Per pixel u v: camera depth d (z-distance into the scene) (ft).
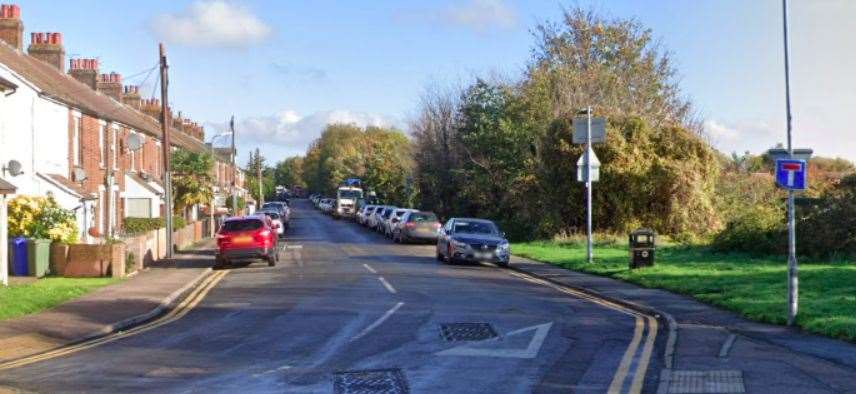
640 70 171.94
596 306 56.95
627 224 123.34
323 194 458.91
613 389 31.27
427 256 109.50
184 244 134.00
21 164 92.22
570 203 126.72
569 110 146.72
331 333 45.75
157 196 147.43
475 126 161.99
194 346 42.42
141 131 150.51
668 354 38.17
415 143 201.87
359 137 437.58
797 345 40.01
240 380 33.76
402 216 145.07
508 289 67.92
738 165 169.99
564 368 35.40
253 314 54.44
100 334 47.21
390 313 53.26
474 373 34.47
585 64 169.78
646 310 53.57
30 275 78.33
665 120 162.09
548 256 99.55
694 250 98.37
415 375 34.22
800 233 82.94
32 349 42.57
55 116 106.42
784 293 56.03
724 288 60.59
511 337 43.62
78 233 89.97
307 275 82.02
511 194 149.69
